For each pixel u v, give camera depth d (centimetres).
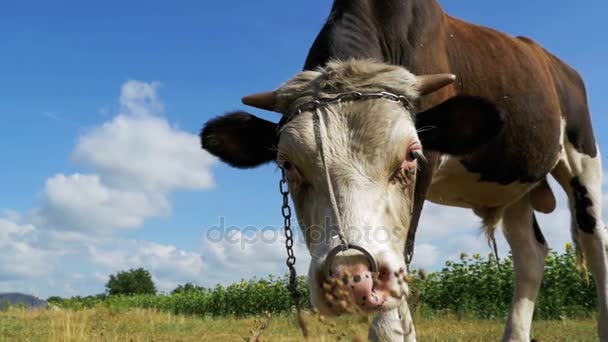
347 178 111
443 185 196
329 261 102
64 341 217
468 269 409
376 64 130
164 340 269
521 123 196
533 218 225
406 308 142
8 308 480
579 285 369
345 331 103
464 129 136
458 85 181
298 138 117
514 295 214
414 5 167
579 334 246
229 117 135
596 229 222
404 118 119
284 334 268
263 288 582
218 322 409
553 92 214
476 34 197
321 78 126
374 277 101
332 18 159
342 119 118
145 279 1988
